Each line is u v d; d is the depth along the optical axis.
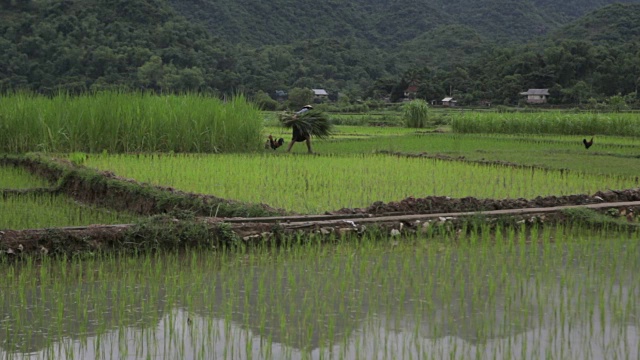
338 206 11.62
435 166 17.34
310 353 5.52
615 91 77.75
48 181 15.45
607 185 14.77
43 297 6.93
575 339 5.77
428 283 7.39
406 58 119.50
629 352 5.49
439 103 85.88
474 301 6.78
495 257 8.48
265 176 14.71
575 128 34.81
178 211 9.79
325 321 6.24
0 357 5.45
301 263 8.22
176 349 5.63
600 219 10.45
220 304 6.75
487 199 11.50
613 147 26.00
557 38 110.56
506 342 5.73
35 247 8.49
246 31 122.31
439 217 10.19
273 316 6.38
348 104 78.00
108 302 6.81
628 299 6.69
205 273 7.85
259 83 84.88
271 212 10.31
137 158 18.38
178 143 22.55
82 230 8.80
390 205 10.81
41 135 21.52
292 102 75.88
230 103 23.89
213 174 14.85
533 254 8.63
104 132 21.77
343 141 28.72
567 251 8.85
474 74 90.44
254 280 7.55
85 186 13.22
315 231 9.48
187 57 80.06
